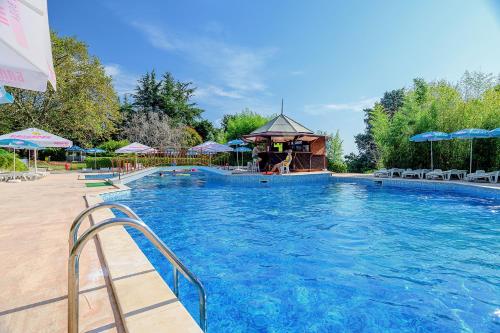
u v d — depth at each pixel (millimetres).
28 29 2232
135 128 36469
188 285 4297
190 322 2020
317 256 5383
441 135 13578
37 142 13836
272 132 19375
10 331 2061
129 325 1970
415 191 13195
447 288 4098
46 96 24234
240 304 3770
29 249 3875
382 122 22297
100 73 24969
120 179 14773
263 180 17391
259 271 4758
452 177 15680
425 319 3381
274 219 8383
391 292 4012
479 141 14555
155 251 5676
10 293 2625
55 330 2072
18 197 8836
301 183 17625
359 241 6223
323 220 8180
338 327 3271
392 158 18609
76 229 2354
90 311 2295
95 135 30344
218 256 5430
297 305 3732
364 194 12930
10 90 22531
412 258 5203
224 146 25375
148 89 45000
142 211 9492
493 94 15680
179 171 26625
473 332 3127
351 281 4359
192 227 7520
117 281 2672
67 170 25781
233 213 9211
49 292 2643
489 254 5344
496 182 12758
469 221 7750
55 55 23266
